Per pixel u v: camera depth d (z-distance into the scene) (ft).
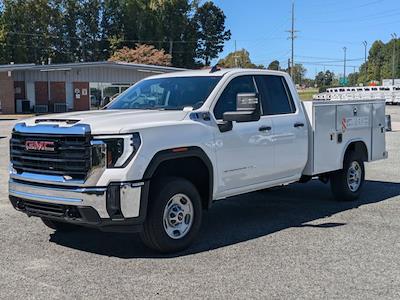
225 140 21.08
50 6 254.88
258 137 22.63
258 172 22.82
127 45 272.51
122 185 17.53
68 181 17.99
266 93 23.93
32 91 147.84
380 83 384.88
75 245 20.57
